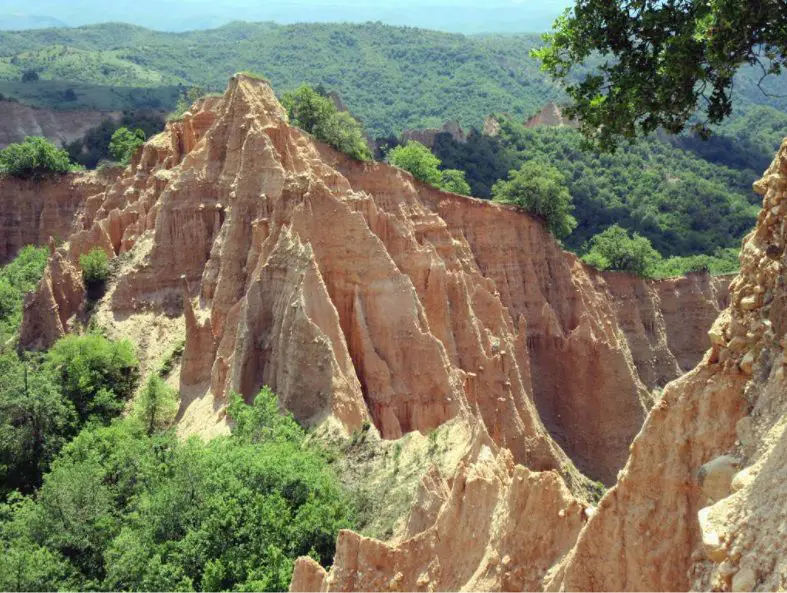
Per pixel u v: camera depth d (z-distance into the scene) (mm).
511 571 22688
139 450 49188
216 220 68625
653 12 26625
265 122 69250
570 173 128625
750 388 18297
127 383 63219
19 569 38812
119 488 48125
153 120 145750
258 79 73375
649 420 19219
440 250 71562
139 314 67938
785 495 15609
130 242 74312
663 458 18938
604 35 28000
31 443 56719
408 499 37812
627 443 74938
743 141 167625
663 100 26875
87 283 71938
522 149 135875
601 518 19641
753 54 24703
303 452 42812
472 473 26828
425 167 87062
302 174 60344
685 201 129125
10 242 101438
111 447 52469
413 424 52062
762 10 23422
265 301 54812
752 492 16281
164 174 76062
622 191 131750
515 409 61688
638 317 91000
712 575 17125
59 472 46438
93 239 74938
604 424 74938
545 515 22656
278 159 64875
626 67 28078
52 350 64438
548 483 22828
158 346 65688
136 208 76625
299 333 49594
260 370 54156
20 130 149375
